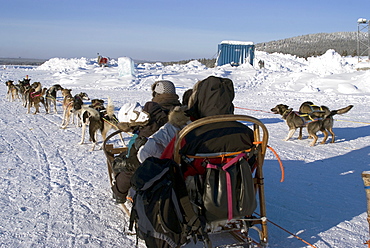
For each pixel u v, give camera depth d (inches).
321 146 282.7
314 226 137.0
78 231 133.1
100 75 1095.6
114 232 132.6
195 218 99.7
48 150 264.4
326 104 565.0
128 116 130.6
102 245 122.9
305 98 652.1
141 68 1398.9
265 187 183.2
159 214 96.7
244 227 113.5
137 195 104.0
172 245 99.9
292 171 211.9
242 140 107.3
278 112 308.7
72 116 399.5
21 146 275.6
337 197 168.7
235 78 1004.6
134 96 679.7
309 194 172.9
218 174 102.1
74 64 1658.5
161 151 116.8
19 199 164.4
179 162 106.0
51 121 410.3
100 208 154.8
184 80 933.2
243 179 104.4
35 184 185.6
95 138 266.2
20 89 563.5
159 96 145.6
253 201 106.2
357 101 601.0
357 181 193.0
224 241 123.4
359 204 159.5
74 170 212.4
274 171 211.8
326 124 285.7
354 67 1104.2
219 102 111.6
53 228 135.4
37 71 1489.9
